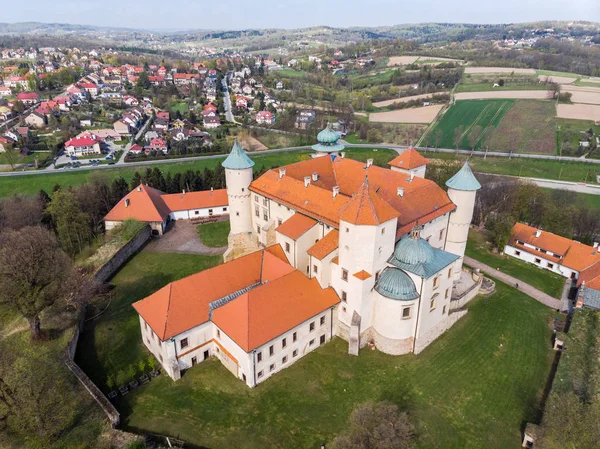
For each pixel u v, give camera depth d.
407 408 51.88
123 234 90.62
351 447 40.97
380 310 59.66
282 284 58.56
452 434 48.94
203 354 57.94
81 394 50.53
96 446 44.12
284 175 76.38
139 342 61.88
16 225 97.25
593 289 72.94
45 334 59.47
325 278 61.56
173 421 49.22
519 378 57.00
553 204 101.44
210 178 125.44
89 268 78.75
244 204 81.12
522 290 77.88
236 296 59.94
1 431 44.31
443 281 60.69
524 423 50.50
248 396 52.78
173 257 87.38
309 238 66.19
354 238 56.16
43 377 48.84
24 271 55.75
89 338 62.47
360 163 80.88
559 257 84.81
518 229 92.56
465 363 59.38
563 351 59.34
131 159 178.00
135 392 53.16
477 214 106.69
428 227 70.56
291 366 57.88
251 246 82.62
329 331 62.47
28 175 156.38
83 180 150.38
